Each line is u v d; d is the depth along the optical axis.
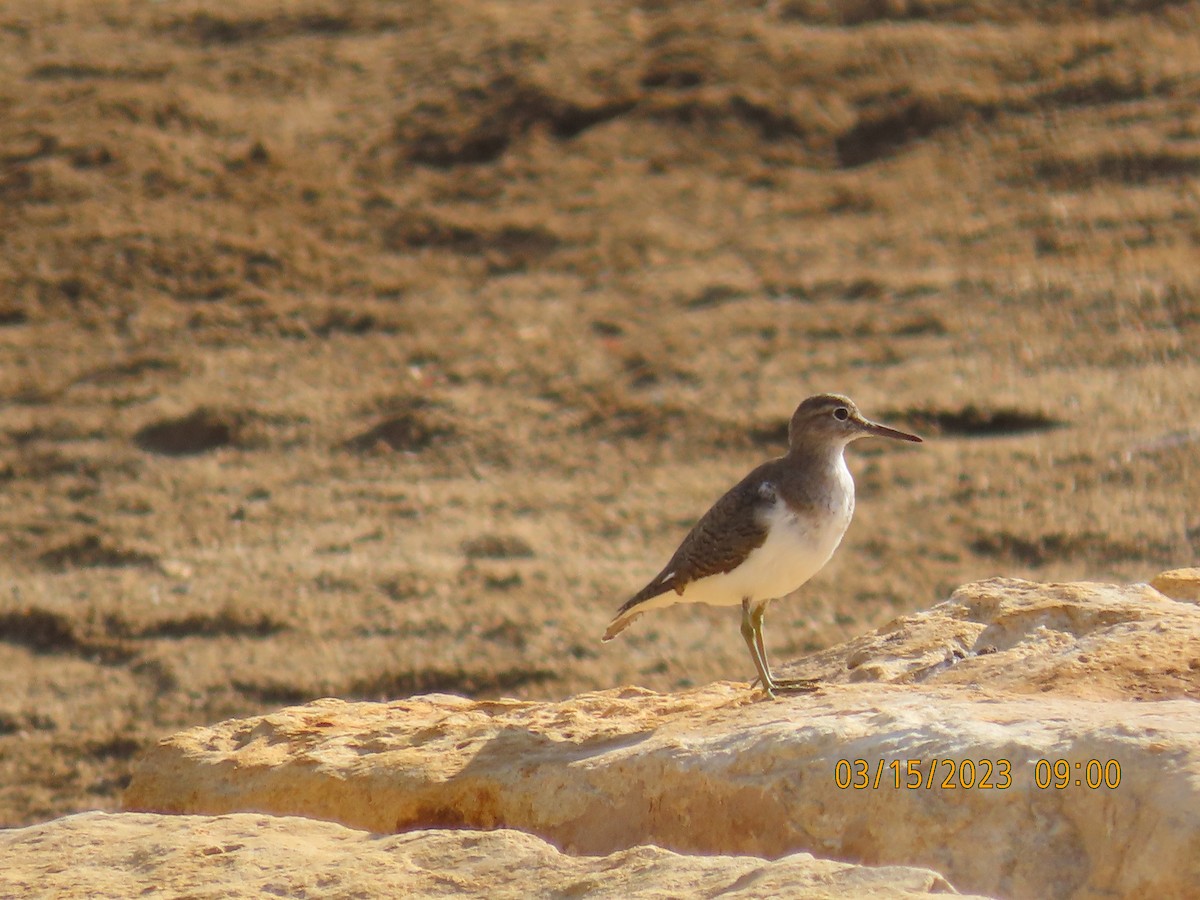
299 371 25.59
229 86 38.50
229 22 42.53
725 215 31.36
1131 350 23.69
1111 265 26.78
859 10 38.78
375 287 28.95
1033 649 7.18
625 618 8.84
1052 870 5.22
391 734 7.50
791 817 5.79
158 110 35.97
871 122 34.16
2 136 34.84
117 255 29.72
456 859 5.38
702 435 22.41
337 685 15.57
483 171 33.97
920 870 4.58
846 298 27.06
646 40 39.12
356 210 32.22
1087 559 17.53
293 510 20.56
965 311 25.84
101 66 39.28
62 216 31.19
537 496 20.80
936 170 31.94
